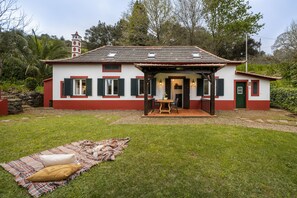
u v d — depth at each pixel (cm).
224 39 2286
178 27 2364
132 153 427
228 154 427
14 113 1010
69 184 299
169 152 434
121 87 1266
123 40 2519
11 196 270
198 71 933
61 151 432
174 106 1140
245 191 295
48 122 761
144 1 2327
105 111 1188
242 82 1273
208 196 279
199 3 2256
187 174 337
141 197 272
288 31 2205
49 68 1725
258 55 2928
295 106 1130
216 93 1252
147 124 727
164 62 1166
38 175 298
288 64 1684
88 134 583
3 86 1352
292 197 287
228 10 2172
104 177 322
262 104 1250
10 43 1330
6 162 378
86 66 1266
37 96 1393
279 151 455
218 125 702
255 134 579
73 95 1273
